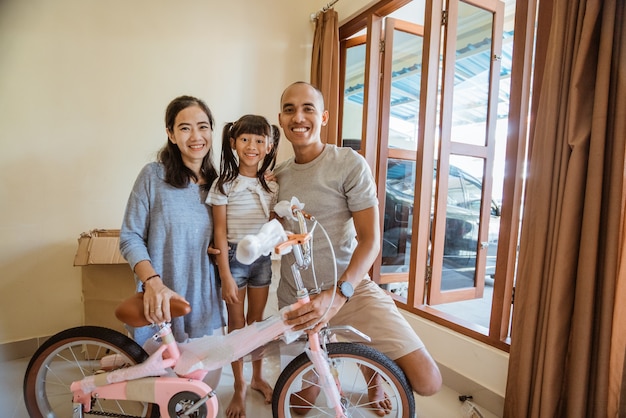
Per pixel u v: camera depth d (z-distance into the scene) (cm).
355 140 247
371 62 209
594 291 98
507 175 139
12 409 132
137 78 189
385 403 135
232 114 221
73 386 101
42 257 174
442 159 183
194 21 204
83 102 177
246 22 221
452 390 153
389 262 229
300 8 240
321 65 229
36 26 164
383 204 217
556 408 106
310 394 132
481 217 200
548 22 117
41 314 176
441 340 162
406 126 234
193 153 114
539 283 109
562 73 103
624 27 91
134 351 106
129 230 108
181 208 112
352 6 219
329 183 115
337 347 104
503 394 134
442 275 203
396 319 119
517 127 136
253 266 137
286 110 118
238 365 131
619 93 92
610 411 100
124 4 183
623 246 97
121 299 165
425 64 176
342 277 103
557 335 104
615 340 99
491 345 142
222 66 215
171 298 97
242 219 125
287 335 99
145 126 193
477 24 191
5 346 167
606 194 97
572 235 100
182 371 101
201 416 101
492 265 261
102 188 184
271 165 142
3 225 165
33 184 169
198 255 116
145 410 112
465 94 200
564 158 102
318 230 116
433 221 186
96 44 178
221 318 126
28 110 165
